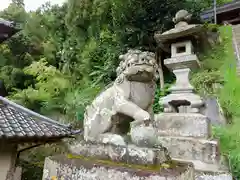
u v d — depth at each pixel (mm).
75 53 12680
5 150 4641
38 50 15914
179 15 4043
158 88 8234
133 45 9430
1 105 5258
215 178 2734
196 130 3289
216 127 5633
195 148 3045
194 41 4043
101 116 1860
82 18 12508
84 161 1570
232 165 3965
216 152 2924
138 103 1811
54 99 10719
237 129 6230
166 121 3584
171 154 3164
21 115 5121
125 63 1837
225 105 7492
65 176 1585
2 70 13859
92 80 10891
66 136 4797
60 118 9883
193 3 9789
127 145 1564
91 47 11273
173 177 1189
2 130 4098
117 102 1801
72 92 10547
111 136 1713
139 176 1265
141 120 1604
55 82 11023
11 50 15086
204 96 7273
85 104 8461
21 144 4848
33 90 11133
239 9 15523
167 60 4004
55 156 1835
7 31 7375
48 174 1718
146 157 1390
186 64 3830
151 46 9148
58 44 15055
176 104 3947
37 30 16344
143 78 1804
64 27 15695
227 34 12594
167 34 3898
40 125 4871
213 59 10102
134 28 9180
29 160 7145
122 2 9562
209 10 15570
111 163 1494
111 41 10453
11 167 4652
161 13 9219
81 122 8125
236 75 8922
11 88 12859
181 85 3904
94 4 11727
